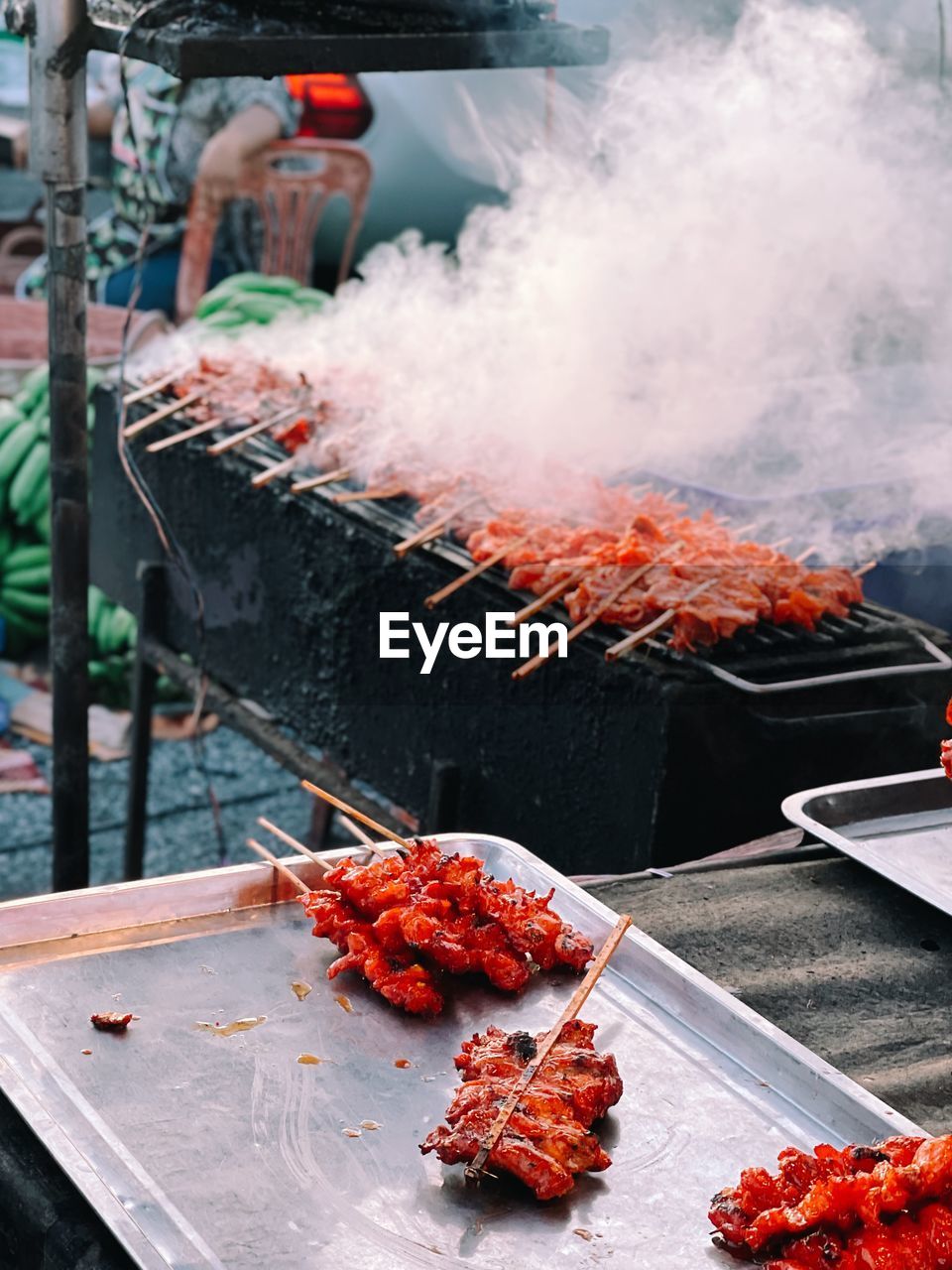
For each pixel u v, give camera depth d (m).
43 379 5.86
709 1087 1.77
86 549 3.28
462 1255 1.50
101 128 7.57
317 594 3.65
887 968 2.11
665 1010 1.92
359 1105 1.72
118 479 4.44
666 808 2.86
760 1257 1.52
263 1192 1.57
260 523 3.83
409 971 1.92
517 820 3.21
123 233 6.75
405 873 2.03
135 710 4.43
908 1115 1.78
